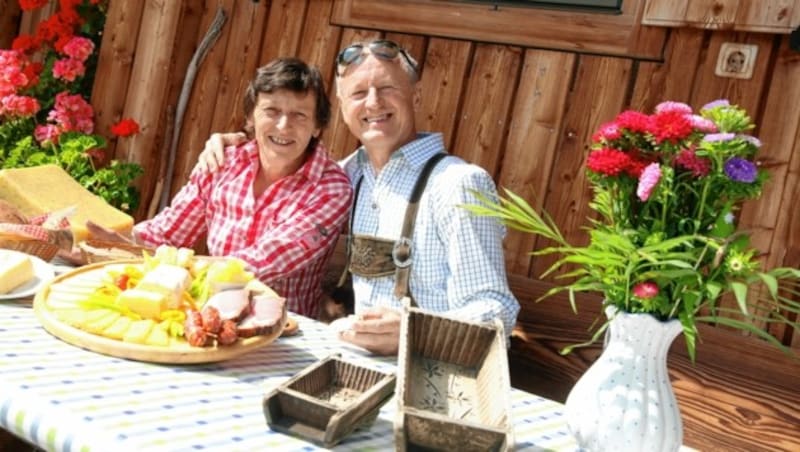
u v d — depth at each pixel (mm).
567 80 3119
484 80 3309
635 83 2986
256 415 1456
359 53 2613
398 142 2650
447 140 3375
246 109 2885
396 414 1311
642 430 1389
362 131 2656
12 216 2322
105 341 1624
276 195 2846
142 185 4336
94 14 4844
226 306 1813
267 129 2746
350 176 2916
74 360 1572
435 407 1501
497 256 2410
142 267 2084
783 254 2627
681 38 2898
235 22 4098
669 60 2918
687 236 1312
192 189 3061
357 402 1408
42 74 4844
